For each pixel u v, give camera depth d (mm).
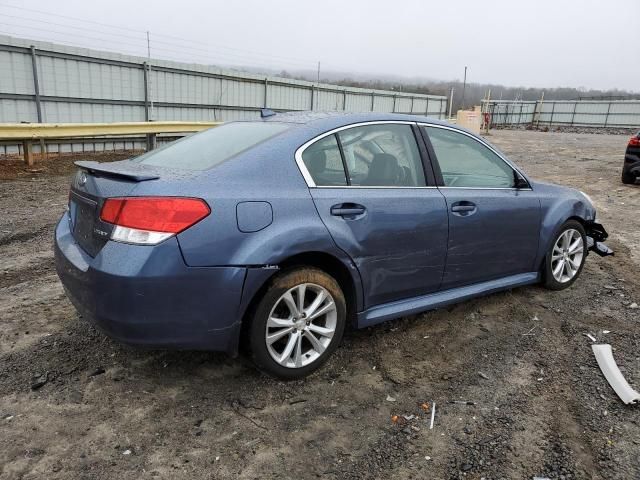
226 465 2420
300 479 2350
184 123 14430
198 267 2639
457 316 4184
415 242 3477
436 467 2455
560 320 4168
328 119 3371
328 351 3217
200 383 3092
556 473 2430
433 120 3859
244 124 3637
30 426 2637
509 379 3256
